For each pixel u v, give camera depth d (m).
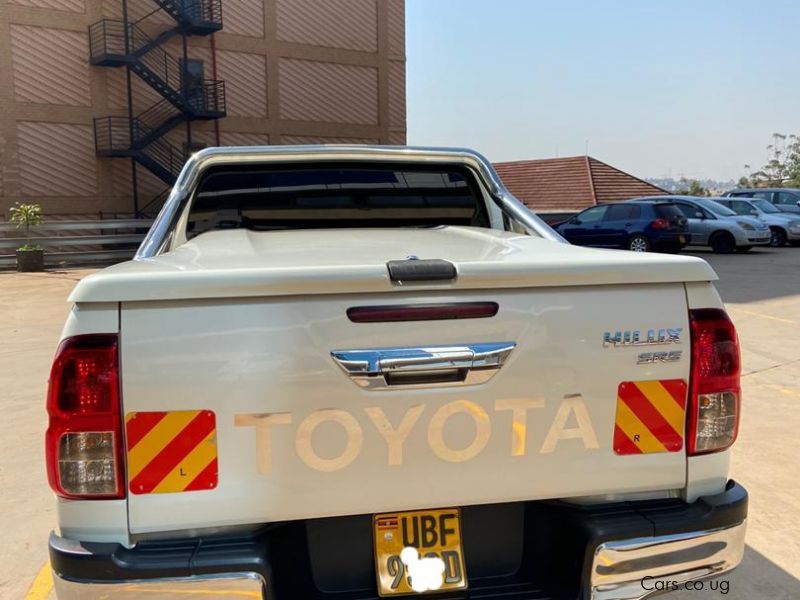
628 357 2.04
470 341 1.93
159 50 24.08
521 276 1.94
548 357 1.98
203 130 25.31
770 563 3.25
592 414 2.03
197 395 1.82
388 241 2.82
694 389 2.09
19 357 7.54
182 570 1.81
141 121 24.00
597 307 2.01
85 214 23.45
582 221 18.08
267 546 1.90
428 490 1.96
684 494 2.14
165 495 1.85
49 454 1.84
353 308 1.86
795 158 65.50
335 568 2.04
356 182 3.86
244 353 1.83
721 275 14.02
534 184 37.53
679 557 2.07
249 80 25.97
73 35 22.69
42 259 17.67
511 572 2.16
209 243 2.77
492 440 1.97
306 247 2.59
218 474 1.85
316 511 1.90
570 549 2.11
